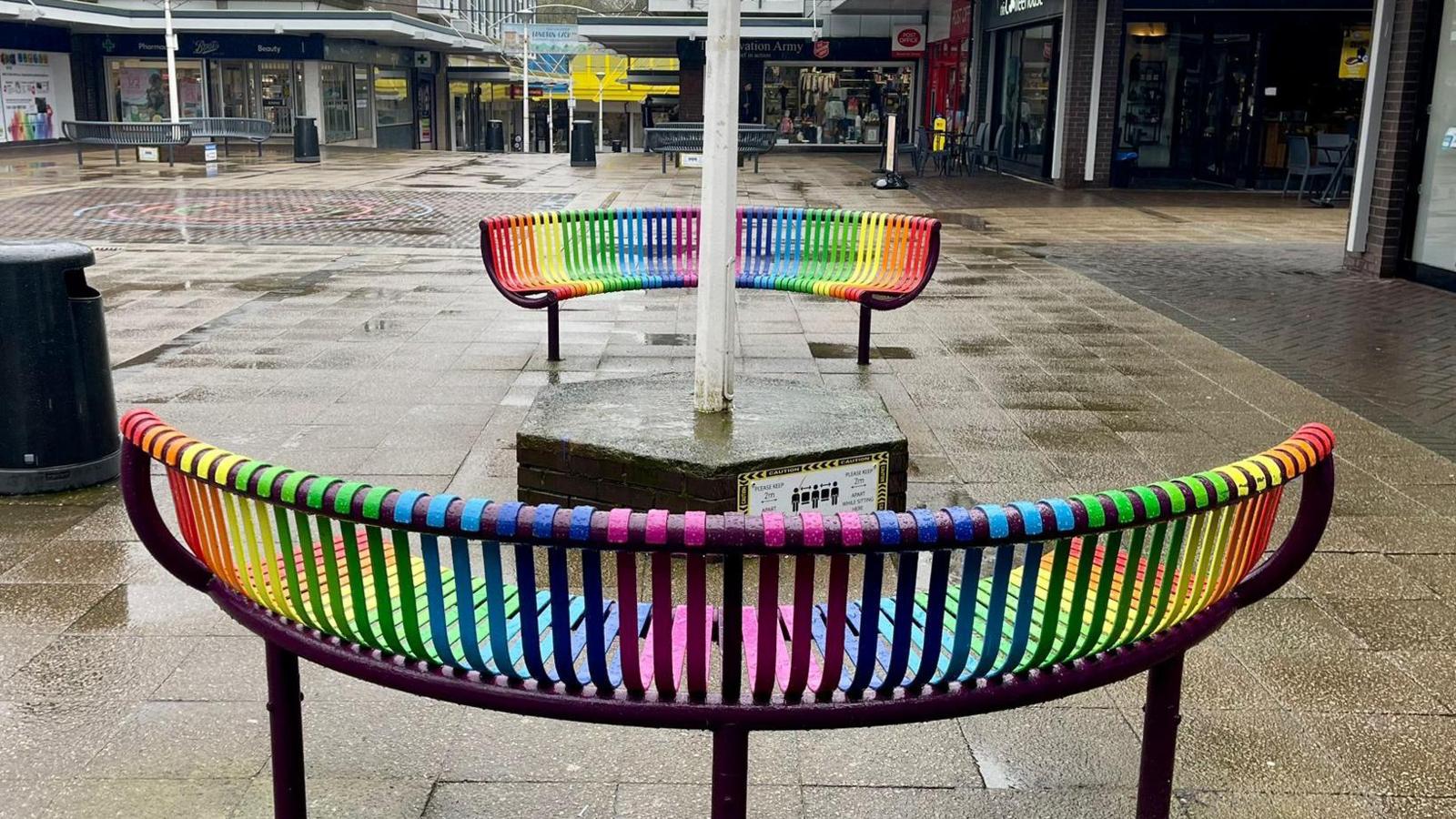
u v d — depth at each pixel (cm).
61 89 3925
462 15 5647
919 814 315
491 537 234
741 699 249
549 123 5062
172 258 1294
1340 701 374
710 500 458
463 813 312
